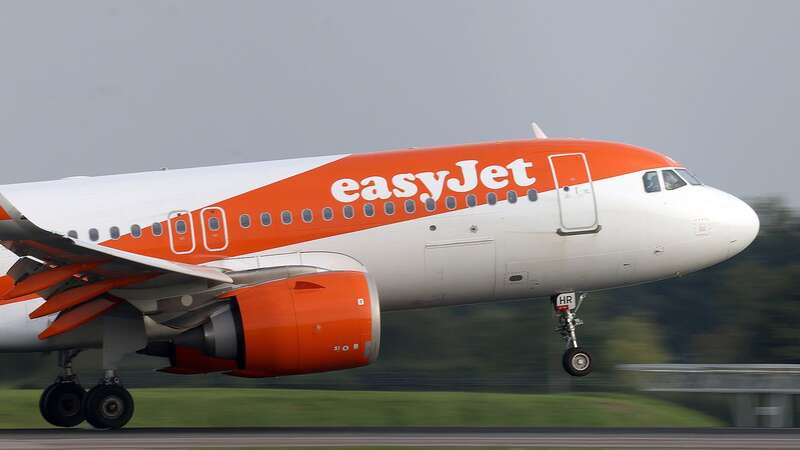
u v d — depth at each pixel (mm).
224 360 74812
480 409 112312
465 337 149875
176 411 108250
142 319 74688
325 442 67938
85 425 86125
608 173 83562
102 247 69938
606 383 134750
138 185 79250
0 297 76750
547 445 66875
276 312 72750
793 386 116188
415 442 68125
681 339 189250
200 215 78188
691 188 85438
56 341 76500
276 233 78688
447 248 80688
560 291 84375
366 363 74875
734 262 190125
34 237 68062
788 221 194000
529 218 81562
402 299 81688
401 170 81312
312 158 81812
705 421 118500
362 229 79562
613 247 83062
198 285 74625
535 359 147500
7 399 111688
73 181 80125
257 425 103875
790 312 149250
